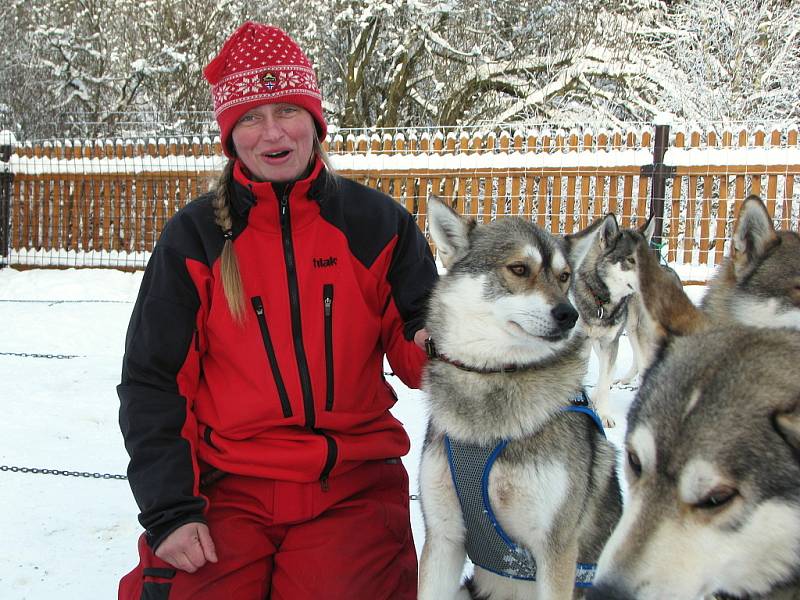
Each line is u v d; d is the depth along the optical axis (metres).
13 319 7.74
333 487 2.29
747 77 13.31
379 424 2.47
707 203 8.58
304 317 2.29
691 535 1.54
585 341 2.66
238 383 2.28
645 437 1.66
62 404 4.97
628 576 1.54
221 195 2.36
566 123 13.30
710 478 1.52
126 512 3.38
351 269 2.38
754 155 8.35
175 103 14.84
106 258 10.70
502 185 9.38
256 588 2.20
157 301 2.26
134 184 10.70
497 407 2.34
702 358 1.69
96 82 14.86
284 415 2.24
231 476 2.28
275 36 2.37
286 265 2.30
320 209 2.38
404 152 9.77
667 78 13.38
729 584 1.62
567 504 2.34
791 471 1.49
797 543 1.51
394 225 2.52
